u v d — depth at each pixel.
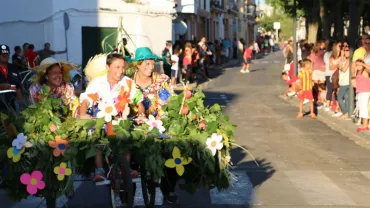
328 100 15.93
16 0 21.06
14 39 21.16
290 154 10.39
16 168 6.04
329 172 8.89
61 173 5.95
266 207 6.98
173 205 7.09
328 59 15.72
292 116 15.76
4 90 8.83
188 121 6.30
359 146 11.21
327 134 12.71
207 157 6.17
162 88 6.87
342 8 38.78
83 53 22.56
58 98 6.36
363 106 12.23
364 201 7.23
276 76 31.80
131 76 6.86
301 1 39.03
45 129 6.04
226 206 7.04
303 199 7.32
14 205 7.22
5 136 6.11
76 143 5.98
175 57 25.16
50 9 21.09
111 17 23.17
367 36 12.42
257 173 8.83
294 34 22.17
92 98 6.27
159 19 24.92
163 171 6.26
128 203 5.89
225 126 6.40
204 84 27.28
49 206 6.34
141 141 6.07
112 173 6.07
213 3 51.97
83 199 7.48
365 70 12.15
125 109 6.21
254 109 17.41
